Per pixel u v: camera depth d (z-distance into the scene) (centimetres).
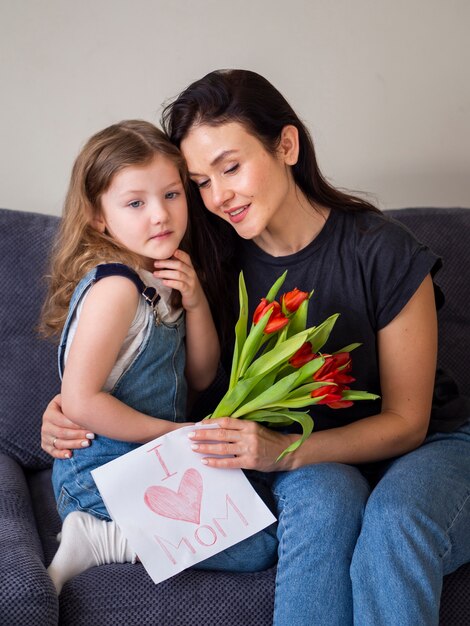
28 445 191
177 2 223
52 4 220
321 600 138
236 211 159
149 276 164
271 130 158
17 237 199
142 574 147
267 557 153
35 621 131
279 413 150
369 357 167
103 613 141
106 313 152
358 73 231
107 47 224
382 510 139
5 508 162
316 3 227
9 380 192
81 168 160
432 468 150
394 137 236
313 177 168
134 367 160
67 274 162
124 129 161
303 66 229
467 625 145
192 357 175
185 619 141
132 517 146
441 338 203
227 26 226
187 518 147
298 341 144
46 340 195
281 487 153
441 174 239
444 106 235
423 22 230
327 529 141
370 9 228
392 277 163
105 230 165
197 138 157
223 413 153
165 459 150
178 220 160
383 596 134
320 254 168
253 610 143
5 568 135
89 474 158
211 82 157
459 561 146
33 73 223
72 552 149
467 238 208
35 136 226
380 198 239
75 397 151
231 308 181
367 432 158
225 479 151
